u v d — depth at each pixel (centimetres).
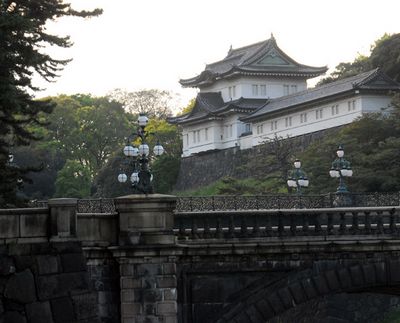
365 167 12494
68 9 7231
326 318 11062
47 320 4575
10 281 4531
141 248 5559
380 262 6253
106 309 5588
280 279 6128
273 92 19912
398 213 6306
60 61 7156
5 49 6475
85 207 8288
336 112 15975
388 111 14975
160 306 5600
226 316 6012
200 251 5950
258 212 6172
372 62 17288
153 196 5584
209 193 17412
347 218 6244
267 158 16150
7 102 6425
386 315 11400
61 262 4644
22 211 4600
